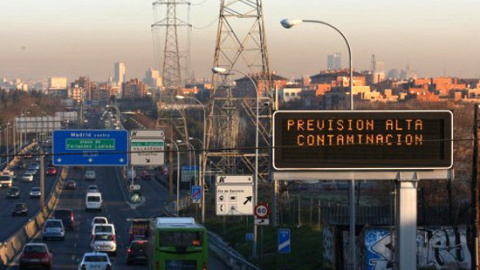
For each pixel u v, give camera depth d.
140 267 128.00
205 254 102.56
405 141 86.38
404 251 89.44
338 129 85.75
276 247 130.75
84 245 163.88
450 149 86.81
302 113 85.38
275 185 153.12
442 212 125.25
